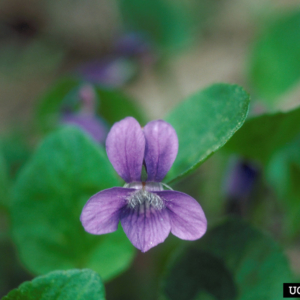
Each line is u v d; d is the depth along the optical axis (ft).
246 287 0.74
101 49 1.79
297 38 0.95
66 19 1.87
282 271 0.74
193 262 0.75
